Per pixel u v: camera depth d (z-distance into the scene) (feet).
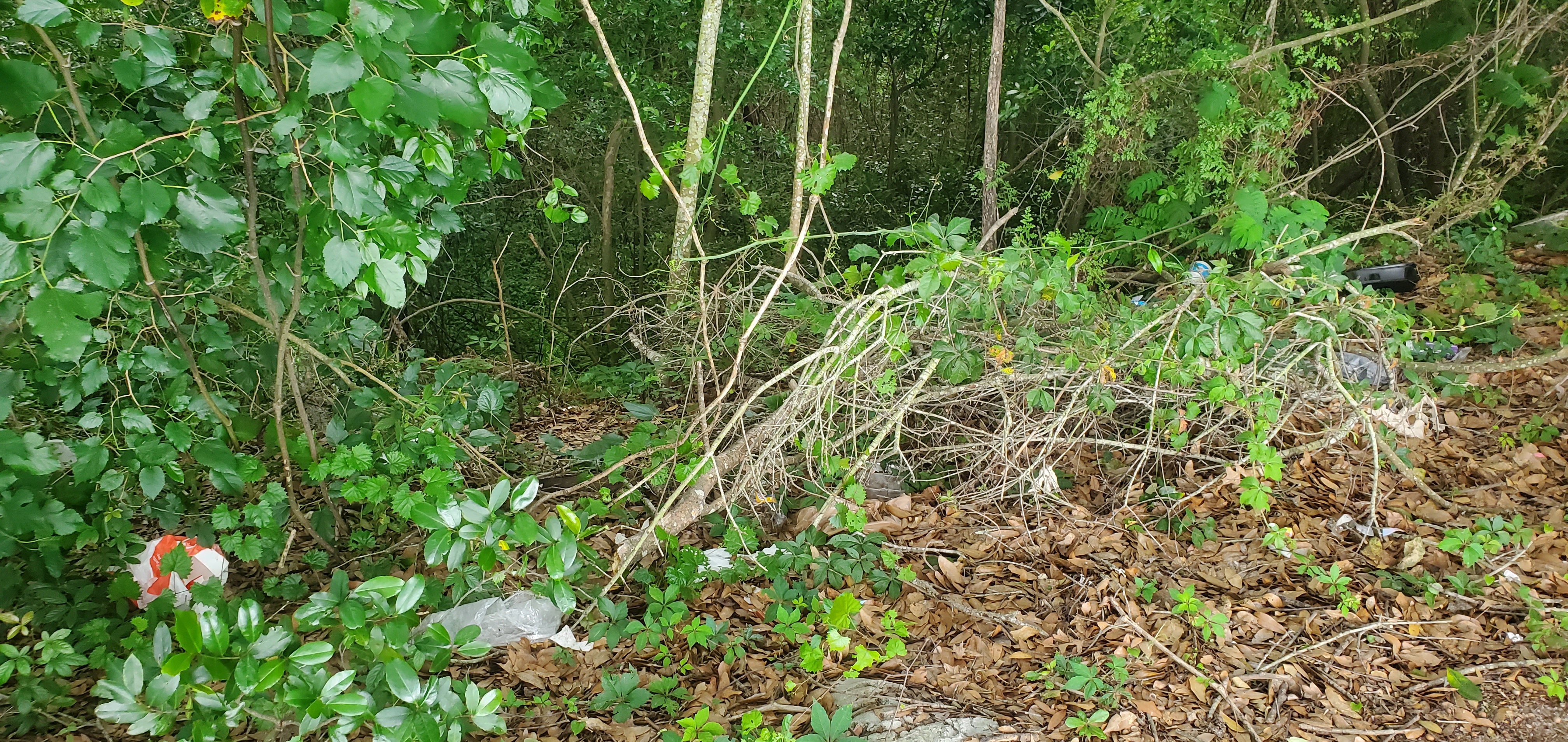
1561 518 11.37
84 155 6.24
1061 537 11.57
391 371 15.30
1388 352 13.08
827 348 11.14
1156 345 12.39
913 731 8.03
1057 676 8.91
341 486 11.67
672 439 12.50
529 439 16.97
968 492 12.80
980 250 15.28
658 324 17.47
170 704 5.52
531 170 29.91
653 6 28.12
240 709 5.60
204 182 6.87
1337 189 31.63
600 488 12.31
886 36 37.65
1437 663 9.02
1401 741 8.01
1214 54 21.71
